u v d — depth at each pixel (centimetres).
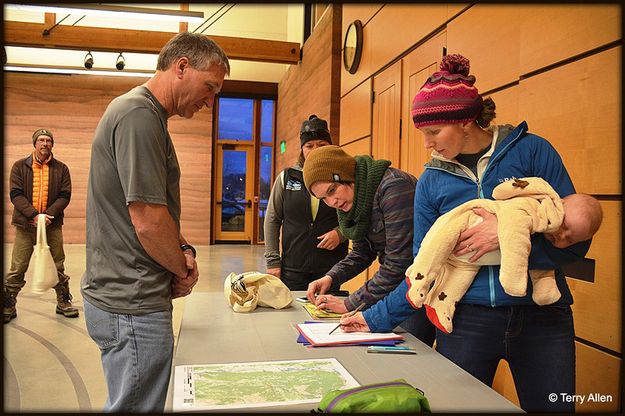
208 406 92
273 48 746
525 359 125
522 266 110
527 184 116
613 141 163
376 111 399
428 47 305
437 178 137
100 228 142
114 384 143
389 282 156
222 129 1034
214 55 150
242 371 112
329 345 132
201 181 997
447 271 126
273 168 1047
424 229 141
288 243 269
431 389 103
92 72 803
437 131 128
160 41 754
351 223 173
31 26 719
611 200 164
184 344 132
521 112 208
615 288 163
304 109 707
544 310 123
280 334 144
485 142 133
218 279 608
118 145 136
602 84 168
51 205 394
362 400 83
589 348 171
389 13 370
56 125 934
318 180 163
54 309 427
